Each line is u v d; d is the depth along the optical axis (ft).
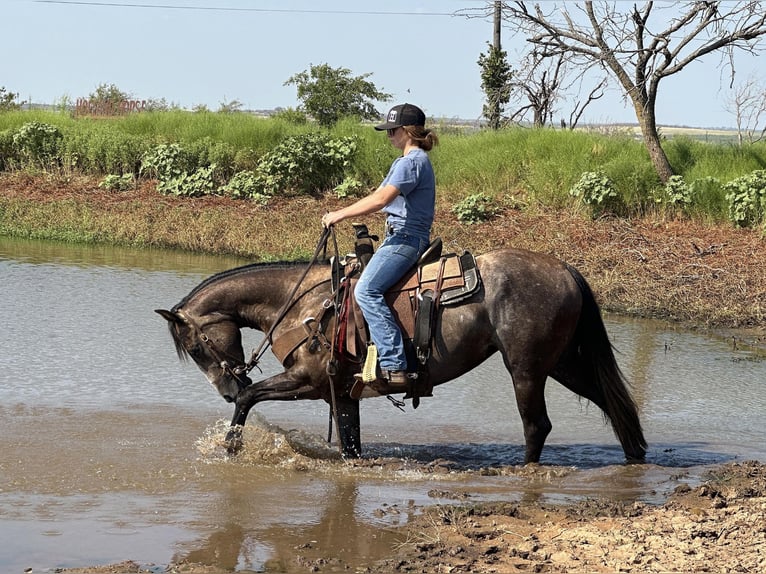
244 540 19.66
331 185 77.15
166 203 73.00
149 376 33.14
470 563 18.39
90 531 19.90
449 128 96.53
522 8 75.41
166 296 46.68
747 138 92.58
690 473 24.85
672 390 33.63
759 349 40.42
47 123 88.69
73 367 33.71
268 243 61.72
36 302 44.01
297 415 29.68
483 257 24.26
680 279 51.37
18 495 21.85
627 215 66.44
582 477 24.38
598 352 24.79
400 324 23.49
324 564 18.40
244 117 90.68
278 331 24.88
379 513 21.33
